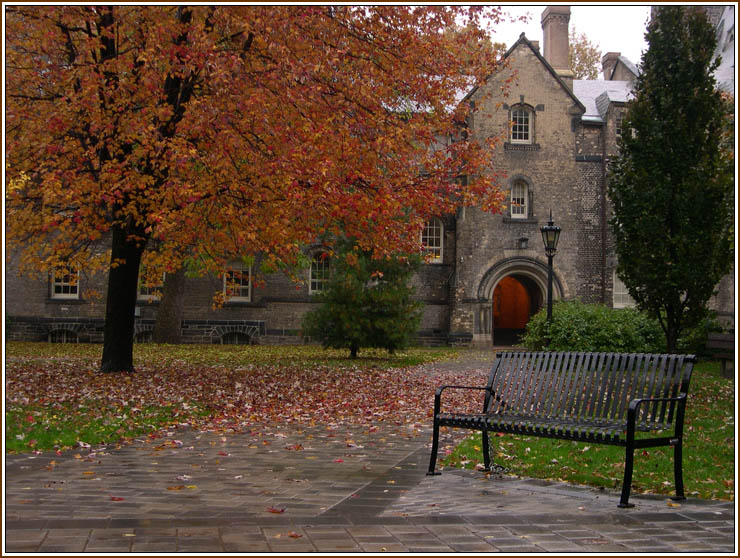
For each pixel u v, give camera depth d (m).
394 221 15.30
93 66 12.88
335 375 17.89
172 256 16.77
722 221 15.16
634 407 5.85
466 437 9.30
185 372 17.45
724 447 8.34
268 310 32.97
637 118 15.52
